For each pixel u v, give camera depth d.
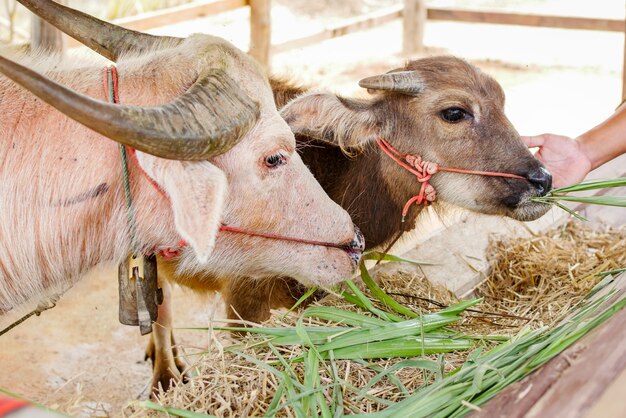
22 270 3.34
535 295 4.53
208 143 3.02
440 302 4.38
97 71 3.48
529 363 2.73
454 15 13.19
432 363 3.27
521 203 4.43
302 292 4.64
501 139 4.46
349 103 4.47
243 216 3.56
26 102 3.26
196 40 3.47
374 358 3.60
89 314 6.20
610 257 4.75
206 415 2.96
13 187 3.24
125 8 12.11
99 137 3.28
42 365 5.45
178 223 3.05
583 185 4.05
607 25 12.05
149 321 3.65
